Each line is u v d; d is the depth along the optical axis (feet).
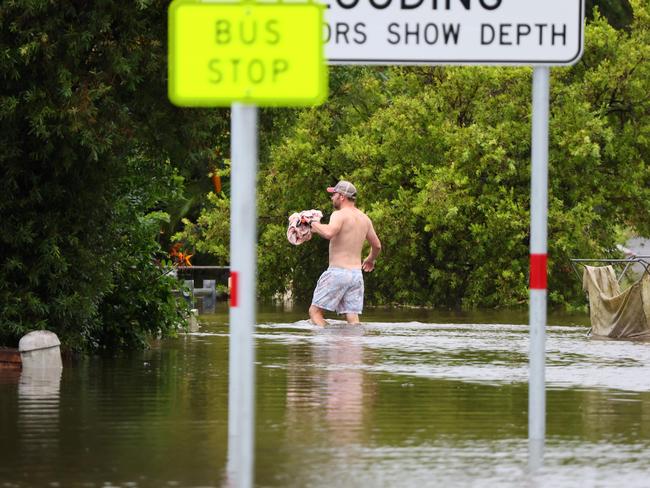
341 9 71.26
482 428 75.00
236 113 51.42
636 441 70.79
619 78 252.83
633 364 114.62
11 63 107.55
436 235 239.71
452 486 58.03
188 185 275.59
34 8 107.14
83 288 122.42
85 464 62.80
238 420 50.62
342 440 70.49
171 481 58.70
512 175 241.76
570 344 138.31
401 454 66.13
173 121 120.47
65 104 109.81
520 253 241.96
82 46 109.19
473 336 148.87
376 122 250.78
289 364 112.68
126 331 138.62
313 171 258.16
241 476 50.29
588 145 238.48
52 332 114.93
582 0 71.05
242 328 50.42
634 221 257.34
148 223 145.69
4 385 97.14
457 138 238.27
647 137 253.85
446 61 71.26
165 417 78.79
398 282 244.42
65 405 84.74
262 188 261.65
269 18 51.44
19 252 119.85
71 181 122.11
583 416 80.38
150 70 113.50
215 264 320.91
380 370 107.65
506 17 71.15
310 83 51.44
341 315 198.49
